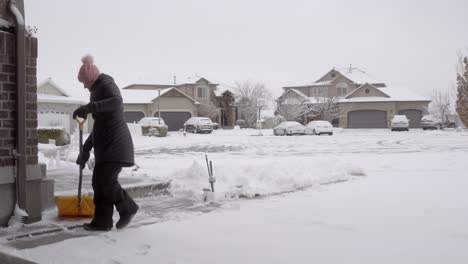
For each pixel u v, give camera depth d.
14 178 5.24
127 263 4.00
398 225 5.42
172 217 5.88
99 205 5.11
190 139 32.78
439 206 6.59
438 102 60.00
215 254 4.27
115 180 5.11
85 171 9.85
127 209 5.20
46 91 40.19
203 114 57.62
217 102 60.81
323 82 63.41
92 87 5.22
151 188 7.47
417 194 7.68
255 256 4.21
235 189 7.57
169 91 53.69
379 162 13.93
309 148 22.58
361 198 7.30
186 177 8.73
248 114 59.50
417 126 54.34
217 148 23.30
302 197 7.43
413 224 5.48
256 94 64.94
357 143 26.39
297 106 55.75
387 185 8.80
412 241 4.71
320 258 4.15
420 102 54.06
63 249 4.37
